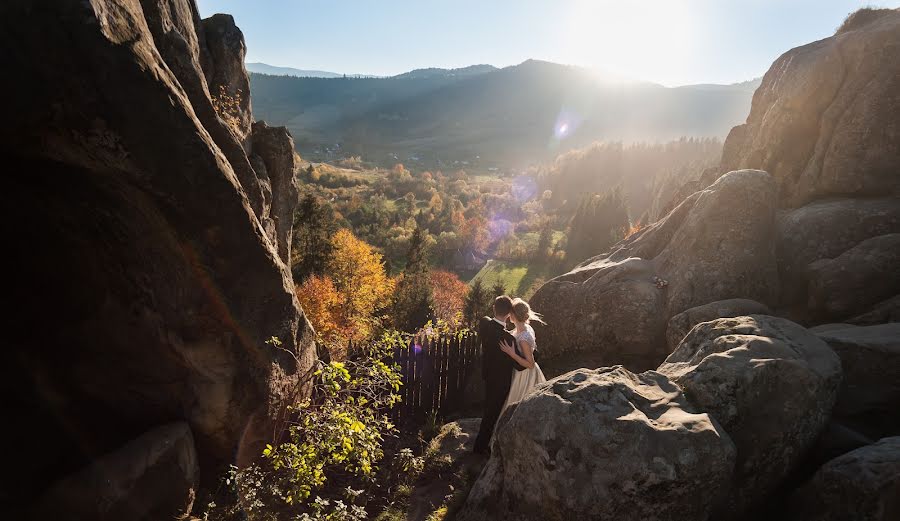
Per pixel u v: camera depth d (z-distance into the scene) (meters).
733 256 7.07
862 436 3.95
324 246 45.28
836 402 4.27
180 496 4.61
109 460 4.18
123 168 3.82
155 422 5.07
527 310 6.00
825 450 3.89
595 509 3.26
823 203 7.66
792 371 3.84
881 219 6.86
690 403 3.77
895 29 7.66
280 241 9.66
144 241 4.39
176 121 4.01
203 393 4.94
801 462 3.84
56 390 4.68
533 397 3.87
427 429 7.01
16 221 4.20
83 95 3.49
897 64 7.47
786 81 9.30
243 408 5.13
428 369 7.86
